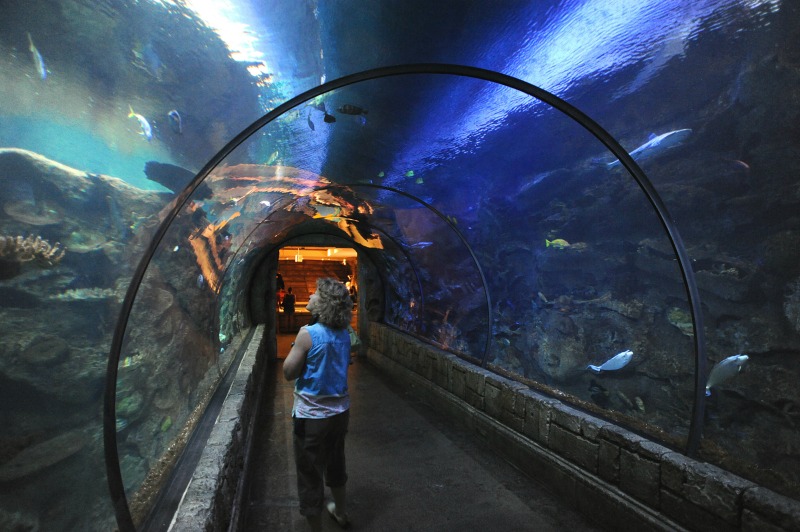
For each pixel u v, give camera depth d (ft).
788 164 11.28
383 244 33.14
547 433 14.34
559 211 18.03
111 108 6.02
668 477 9.92
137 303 8.46
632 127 13.55
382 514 12.83
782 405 11.76
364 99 12.33
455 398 21.59
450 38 9.53
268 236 27.50
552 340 19.80
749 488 8.29
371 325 39.83
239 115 8.77
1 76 4.43
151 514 7.48
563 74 11.23
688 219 13.88
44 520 5.19
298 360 10.13
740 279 12.54
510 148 16.43
